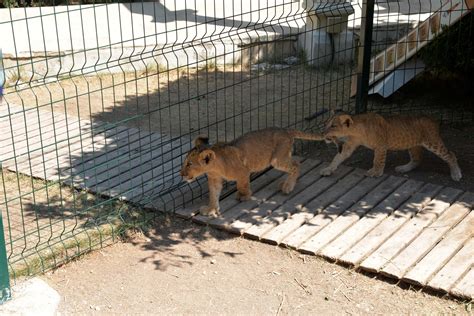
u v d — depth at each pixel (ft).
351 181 14.83
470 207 13.76
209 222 13.50
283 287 11.94
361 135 14.70
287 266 12.41
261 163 14.03
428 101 19.33
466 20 18.13
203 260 12.64
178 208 13.94
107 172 15.35
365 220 13.39
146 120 18.54
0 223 10.99
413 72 19.08
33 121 18.26
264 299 11.69
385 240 12.78
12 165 15.76
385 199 14.11
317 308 11.48
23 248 12.70
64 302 11.60
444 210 13.69
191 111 19.21
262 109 19.10
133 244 13.07
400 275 11.82
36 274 12.14
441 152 15.02
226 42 22.29
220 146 13.53
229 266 12.48
